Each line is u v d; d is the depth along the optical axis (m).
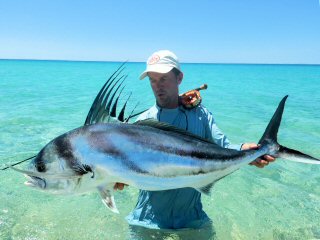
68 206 5.48
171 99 3.69
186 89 31.84
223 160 3.19
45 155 2.96
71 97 20.91
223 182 6.63
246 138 10.16
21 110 14.74
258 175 7.05
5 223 4.90
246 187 6.42
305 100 22.06
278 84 40.44
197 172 3.14
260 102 20.47
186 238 3.93
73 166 2.92
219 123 12.59
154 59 3.55
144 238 3.93
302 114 15.49
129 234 4.02
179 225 3.89
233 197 5.95
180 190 3.78
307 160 3.26
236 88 32.84
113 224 4.95
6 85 30.03
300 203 5.80
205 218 4.12
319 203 5.81
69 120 12.55
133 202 5.68
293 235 4.78
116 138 2.97
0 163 7.33
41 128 10.97
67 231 4.74
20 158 7.70
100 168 2.94
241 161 3.25
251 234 4.77
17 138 9.55
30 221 4.98
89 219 5.07
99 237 4.59
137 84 35.56
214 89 31.16
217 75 64.88
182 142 3.11
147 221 3.94
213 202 5.71
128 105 17.97
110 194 3.02
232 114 15.11
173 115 3.74
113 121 3.26
